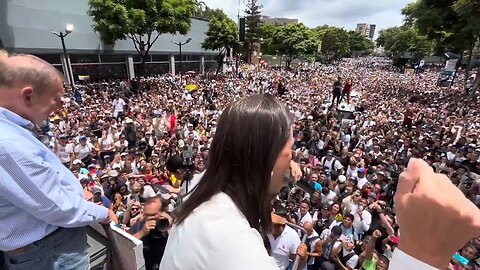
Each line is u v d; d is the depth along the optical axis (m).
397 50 74.19
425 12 27.98
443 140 12.83
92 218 1.54
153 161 9.57
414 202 0.54
